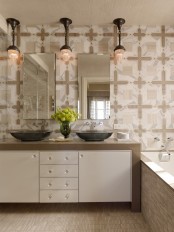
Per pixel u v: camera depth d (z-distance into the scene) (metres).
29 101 2.69
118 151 2.23
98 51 2.69
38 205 2.45
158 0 2.14
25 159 2.22
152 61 2.71
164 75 2.71
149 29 2.71
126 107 2.71
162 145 2.71
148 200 1.97
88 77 2.70
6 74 2.70
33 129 2.70
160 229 1.64
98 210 2.31
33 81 2.69
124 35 2.71
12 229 1.94
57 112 2.50
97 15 2.46
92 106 2.69
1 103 2.67
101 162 2.22
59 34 2.70
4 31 2.56
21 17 2.51
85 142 2.27
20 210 2.32
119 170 2.22
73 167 2.22
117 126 2.71
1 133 2.66
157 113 2.71
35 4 2.22
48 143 2.23
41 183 2.23
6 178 2.22
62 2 2.18
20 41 2.70
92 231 1.90
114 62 2.69
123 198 2.23
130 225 2.00
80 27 2.70
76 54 2.70
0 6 2.25
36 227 1.97
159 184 1.66
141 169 2.21
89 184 2.22
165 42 2.71
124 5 2.24
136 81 2.70
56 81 2.71
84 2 2.18
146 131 2.69
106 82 2.69
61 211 2.30
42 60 2.70
